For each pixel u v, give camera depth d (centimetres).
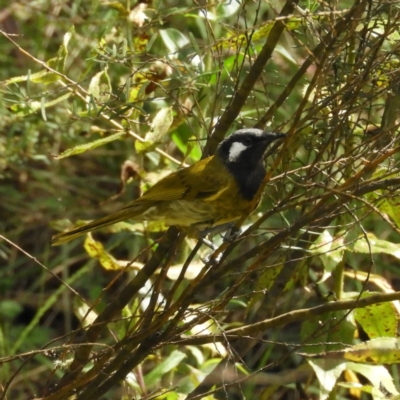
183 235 975
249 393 1068
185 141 1126
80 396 897
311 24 827
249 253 797
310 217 775
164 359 1122
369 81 851
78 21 1330
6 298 1555
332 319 961
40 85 1386
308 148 942
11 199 1548
